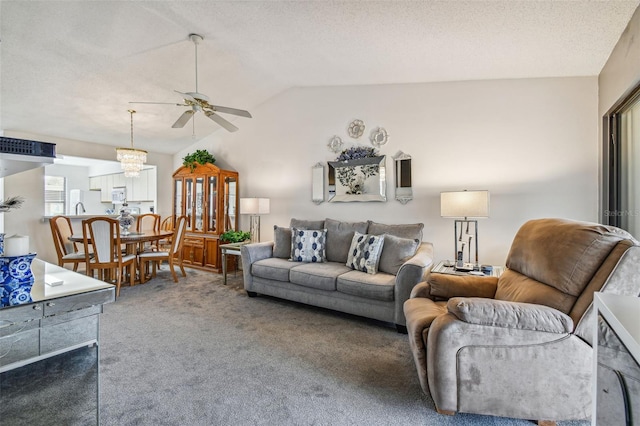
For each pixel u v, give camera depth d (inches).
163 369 84.9
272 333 109.4
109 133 204.1
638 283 57.1
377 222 159.5
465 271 110.0
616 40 97.8
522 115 131.6
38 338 52.0
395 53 119.6
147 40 122.5
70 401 54.7
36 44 117.5
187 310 132.5
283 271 138.6
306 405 70.2
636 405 28.1
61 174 288.4
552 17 88.0
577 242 64.5
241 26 113.3
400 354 94.3
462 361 63.8
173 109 180.9
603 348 37.5
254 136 203.5
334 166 170.1
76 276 63.1
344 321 121.2
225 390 75.7
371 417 66.3
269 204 189.3
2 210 70.9
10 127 178.2
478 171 138.6
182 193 224.1
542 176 128.6
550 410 61.1
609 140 114.7
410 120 151.5
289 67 149.9
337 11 96.2
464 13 89.0
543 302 65.6
